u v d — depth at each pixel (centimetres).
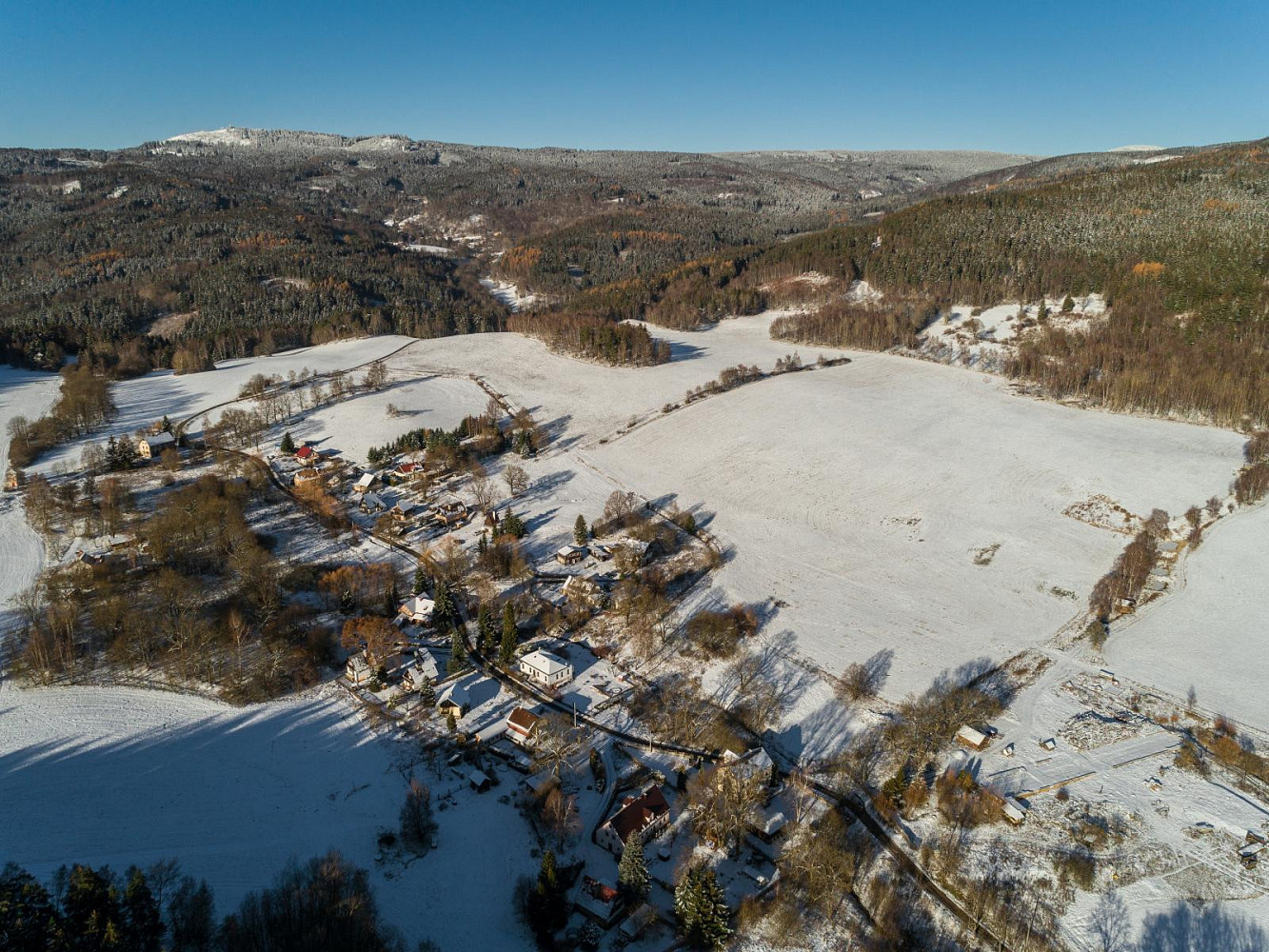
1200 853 7506
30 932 5334
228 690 9612
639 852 6862
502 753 8838
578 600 11650
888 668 10394
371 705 9519
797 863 7350
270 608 11181
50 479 15850
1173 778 8450
